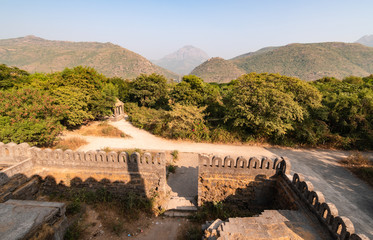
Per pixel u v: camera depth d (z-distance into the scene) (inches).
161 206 405.1
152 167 408.8
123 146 751.7
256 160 378.9
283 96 668.1
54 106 704.4
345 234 209.0
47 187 431.5
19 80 1160.2
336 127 802.8
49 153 418.6
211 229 270.7
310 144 761.6
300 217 273.0
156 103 1289.4
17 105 614.9
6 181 355.9
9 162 423.2
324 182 507.5
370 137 716.0
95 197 408.8
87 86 1049.5
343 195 453.7
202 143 796.6
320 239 232.2
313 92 752.3
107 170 417.4
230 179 392.8
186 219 380.2
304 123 761.6
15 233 215.5
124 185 420.2
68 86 937.5
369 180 514.0
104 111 1041.5
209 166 391.9
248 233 241.1
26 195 393.7
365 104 760.3
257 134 784.3
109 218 363.6
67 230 302.5
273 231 243.9
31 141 589.3
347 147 732.0
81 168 420.5
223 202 406.6
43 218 247.3
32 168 418.0
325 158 658.2
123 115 1234.6
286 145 760.3
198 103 1052.5
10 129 527.2
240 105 716.7
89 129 933.8
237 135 800.9
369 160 627.5
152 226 358.6
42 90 871.1
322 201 256.5
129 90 1322.6
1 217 241.6
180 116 807.1
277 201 371.9
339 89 1015.0
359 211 400.8
